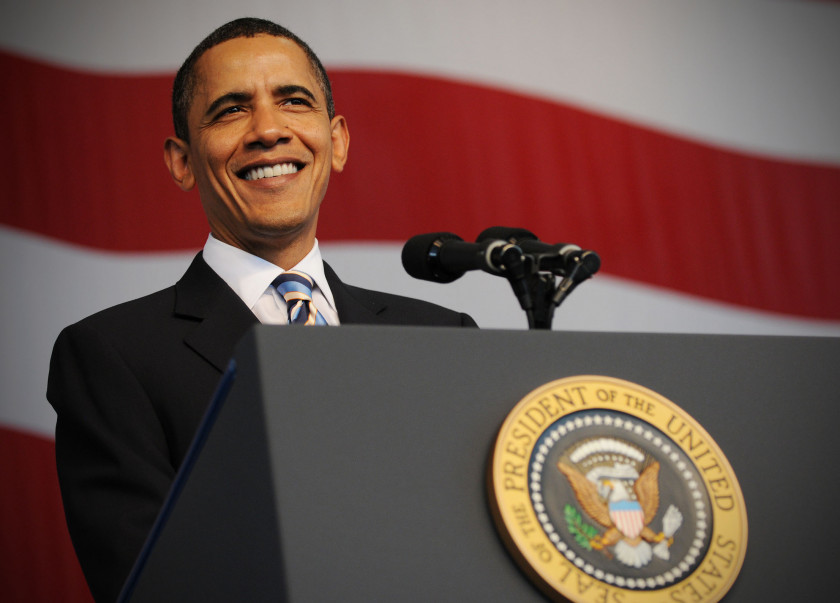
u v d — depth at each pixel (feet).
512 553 10.98
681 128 62.13
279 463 10.60
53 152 54.44
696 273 60.08
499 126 59.00
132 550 18.70
